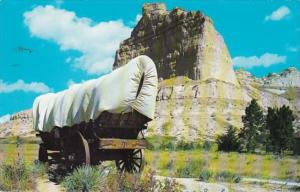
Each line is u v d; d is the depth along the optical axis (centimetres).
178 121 14488
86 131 1420
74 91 1454
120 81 1307
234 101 17675
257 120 6275
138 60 1330
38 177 1454
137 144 1398
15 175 1223
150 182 1073
